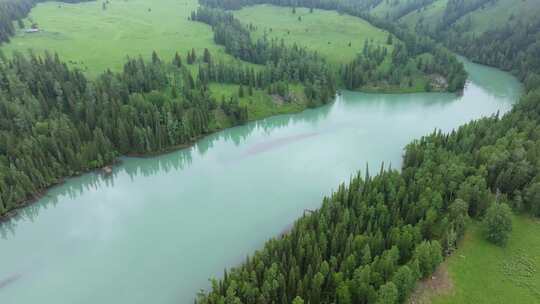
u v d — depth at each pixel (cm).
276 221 7550
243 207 8044
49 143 8806
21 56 11588
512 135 8619
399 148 10719
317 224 6184
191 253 6700
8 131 8988
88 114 9781
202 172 9681
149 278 6178
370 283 5028
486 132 9025
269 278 4966
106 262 6556
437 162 8094
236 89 13475
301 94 14150
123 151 9981
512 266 5725
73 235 7325
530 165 7281
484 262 5762
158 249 6844
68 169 8969
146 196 8681
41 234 7362
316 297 4934
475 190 6600
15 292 5991
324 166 9731
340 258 5503
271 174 9412
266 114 12912
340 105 14300
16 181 7931
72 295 5894
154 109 10325
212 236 7144
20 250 6938
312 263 5372
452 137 9231
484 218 6269
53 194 8506
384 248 5669
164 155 10138
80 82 11056
